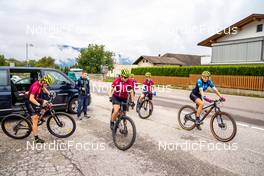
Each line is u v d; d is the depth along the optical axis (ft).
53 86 24.41
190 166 12.63
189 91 68.18
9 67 21.57
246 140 17.52
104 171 11.89
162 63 154.71
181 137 18.02
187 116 20.51
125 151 14.76
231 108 34.37
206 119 25.11
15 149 14.96
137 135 18.34
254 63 73.20
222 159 13.69
